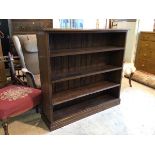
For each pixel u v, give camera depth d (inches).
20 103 68.2
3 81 109.9
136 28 153.3
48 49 63.1
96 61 92.2
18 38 96.0
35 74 102.0
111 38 93.2
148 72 152.6
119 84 95.5
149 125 80.9
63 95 80.7
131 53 161.6
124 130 77.0
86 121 83.8
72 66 83.7
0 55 106.0
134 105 99.3
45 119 80.3
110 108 96.0
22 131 75.2
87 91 85.4
